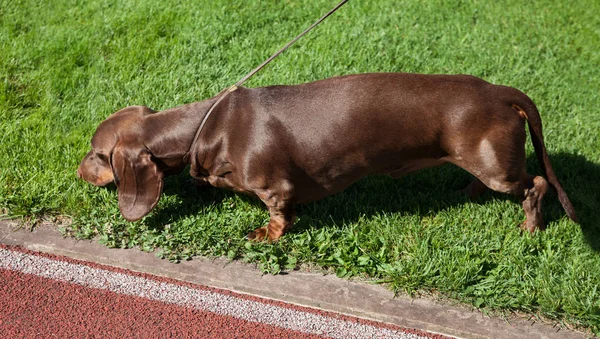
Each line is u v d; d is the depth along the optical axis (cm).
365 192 150
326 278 133
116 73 172
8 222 140
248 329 126
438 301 130
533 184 138
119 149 134
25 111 163
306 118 132
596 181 154
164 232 139
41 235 139
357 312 129
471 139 131
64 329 124
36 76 170
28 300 128
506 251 138
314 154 132
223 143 133
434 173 154
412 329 128
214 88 170
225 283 132
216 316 128
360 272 134
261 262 135
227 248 137
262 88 136
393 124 131
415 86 132
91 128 159
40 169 149
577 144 161
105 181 140
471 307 130
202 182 147
